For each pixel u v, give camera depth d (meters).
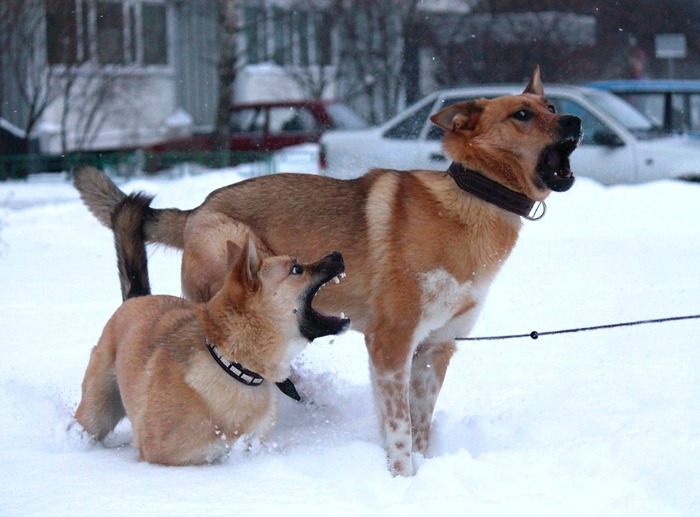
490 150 5.05
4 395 5.82
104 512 3.81
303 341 4.70
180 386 4.54
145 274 5.89
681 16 23.31
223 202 5.58
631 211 12.73
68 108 22.81
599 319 7.48
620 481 4.09
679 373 6.01
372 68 23.30
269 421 4.79
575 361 6.46
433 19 22.53
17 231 12.66
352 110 22.78
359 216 5.27
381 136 14.23
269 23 28.27
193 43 29.28
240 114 22.94
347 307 5.29
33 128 24.17
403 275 5.07
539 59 21.41
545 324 7.40
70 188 17.86
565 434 4.97
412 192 5.19
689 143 14.52
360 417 5.66
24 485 4.22
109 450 5.05
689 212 12.67
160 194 14.73
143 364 4.75
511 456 4.48
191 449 4.55
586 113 14.42
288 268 4.63
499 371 6.32
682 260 9.96
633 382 5.84
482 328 7.34
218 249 5.38
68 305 8.57
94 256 11.25
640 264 9.77
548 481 4.11
